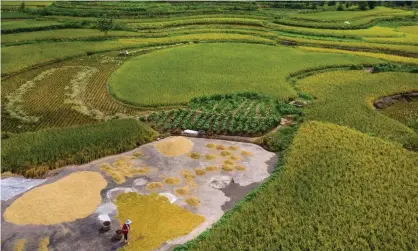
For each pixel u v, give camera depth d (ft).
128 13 342.64
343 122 145.89
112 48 253.65
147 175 111.55
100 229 90.07
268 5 416.46
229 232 88.89
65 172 112.57
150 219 93.97
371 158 118.73
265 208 96.63
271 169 117.60
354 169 112.78
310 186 104.99
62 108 165.17
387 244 85.56
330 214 94.43
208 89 183.52
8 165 114.42
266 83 192.13
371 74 207.00
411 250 84.38
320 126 140.46
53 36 274.36
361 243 85.97
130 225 91.50
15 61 217.56
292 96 174.91
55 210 94.89
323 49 262.67
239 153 125.80
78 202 98.17
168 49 257.14
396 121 148.56
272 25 322.14
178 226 92.12
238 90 182.50
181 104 167.63
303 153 121.80
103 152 122.52
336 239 86.53
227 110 159.84
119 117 157.28
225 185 108.88
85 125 141.79
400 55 249.75
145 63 225.15
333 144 127.24
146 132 136.67
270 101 168.66
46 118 155.84
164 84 190.60
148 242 86.89
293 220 92.48
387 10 394.93
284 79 199.62
